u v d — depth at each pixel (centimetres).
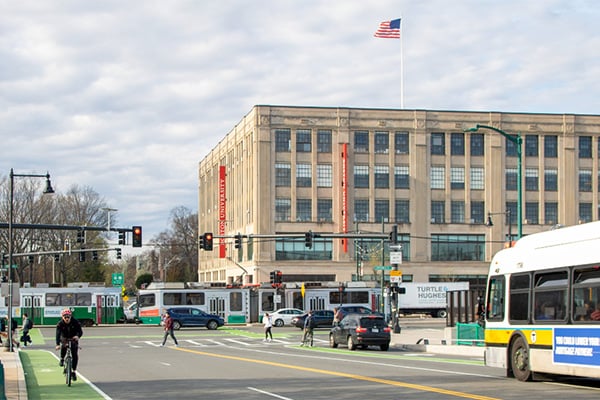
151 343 4925
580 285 1905
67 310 2183
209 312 7531
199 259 12675
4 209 9406
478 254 9419
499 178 9444
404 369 2661
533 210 9469
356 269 9144
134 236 4619
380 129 9294
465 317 3981
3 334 5509
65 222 10288
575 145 9538
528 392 1869
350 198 9219
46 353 3803
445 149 9431
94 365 3048
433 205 9388
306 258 9125
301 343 4812
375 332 4000
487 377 2309
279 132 9125
